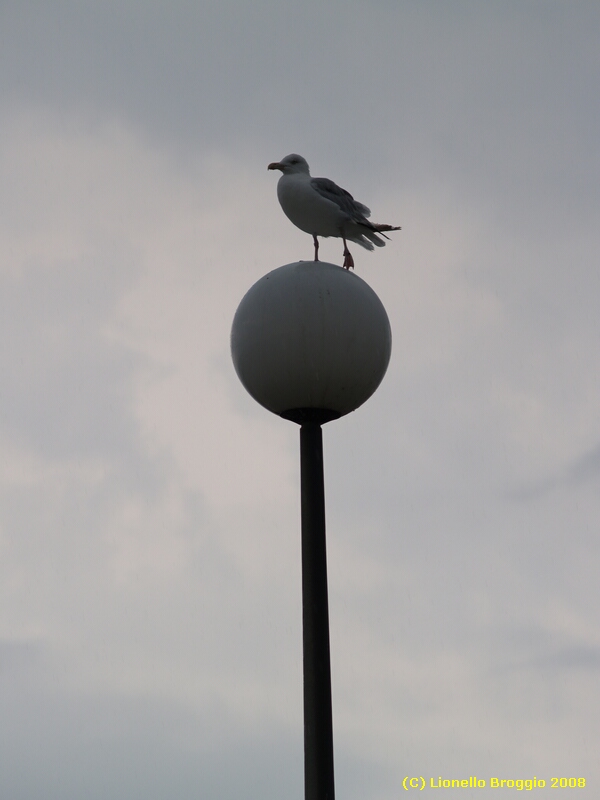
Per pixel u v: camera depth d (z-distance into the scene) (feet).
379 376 37.24
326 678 31.53
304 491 35.47
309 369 35.63
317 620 32.35
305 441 36.55
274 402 36.70
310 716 31.01
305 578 33.37
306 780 30.37
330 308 35.94
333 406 36.63
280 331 35.70
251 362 36.27
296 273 36.78
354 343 36.01
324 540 34.22
